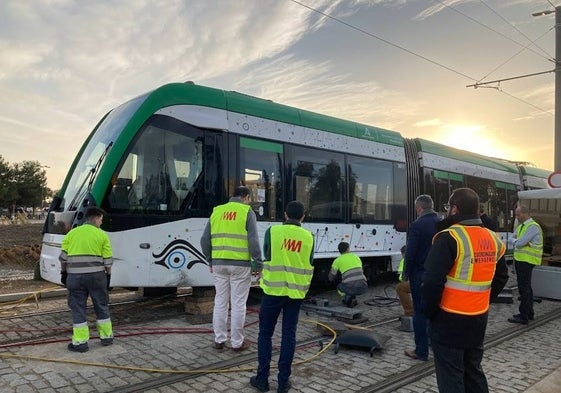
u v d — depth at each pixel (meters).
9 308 7.80
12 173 69.31
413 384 4.80
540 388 4.72
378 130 10.60
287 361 4.47
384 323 7.47
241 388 4.54
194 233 7.09
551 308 9.23
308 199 8.77
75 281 5.49
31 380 4.59
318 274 9.34
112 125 7.26
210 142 7.36
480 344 3.47
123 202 6.62
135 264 6.62
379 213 10.32
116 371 4.89
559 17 15.12
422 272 5.43
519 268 7.69
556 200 11.42
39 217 72.62
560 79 14.97
